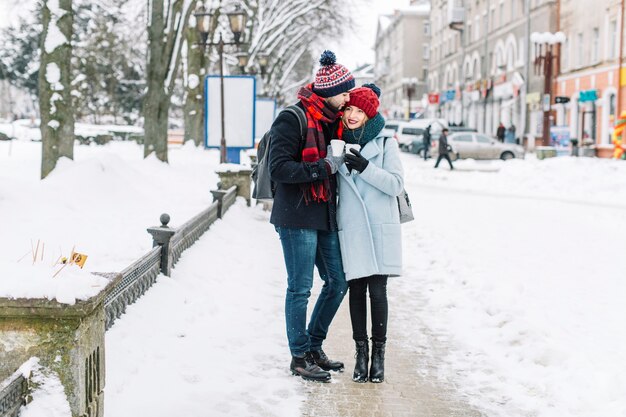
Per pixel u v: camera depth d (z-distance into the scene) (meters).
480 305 7.00
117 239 9.46
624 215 14.57
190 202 13.64
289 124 4.82
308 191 4.84
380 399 4.66
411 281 8.38
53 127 13.77
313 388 4.84
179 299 6.38
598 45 37.91
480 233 11.90
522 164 26.55
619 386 4.67
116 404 4.14
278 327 6.23
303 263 4.94
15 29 64.00
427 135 39.06
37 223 9.82
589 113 38.81
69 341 3.12
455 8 63.25
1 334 3.11
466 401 4.65
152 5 20.17
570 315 6.52
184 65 34.34
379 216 4.95
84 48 52.22
